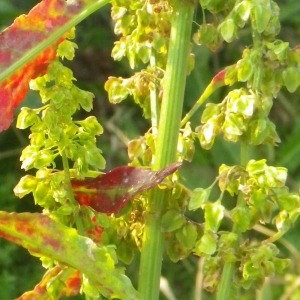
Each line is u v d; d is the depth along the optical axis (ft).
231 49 3.97
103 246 1.29
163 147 1.32
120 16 1.38
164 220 1.30
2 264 3.33
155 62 1.38
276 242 3.23
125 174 1.31
